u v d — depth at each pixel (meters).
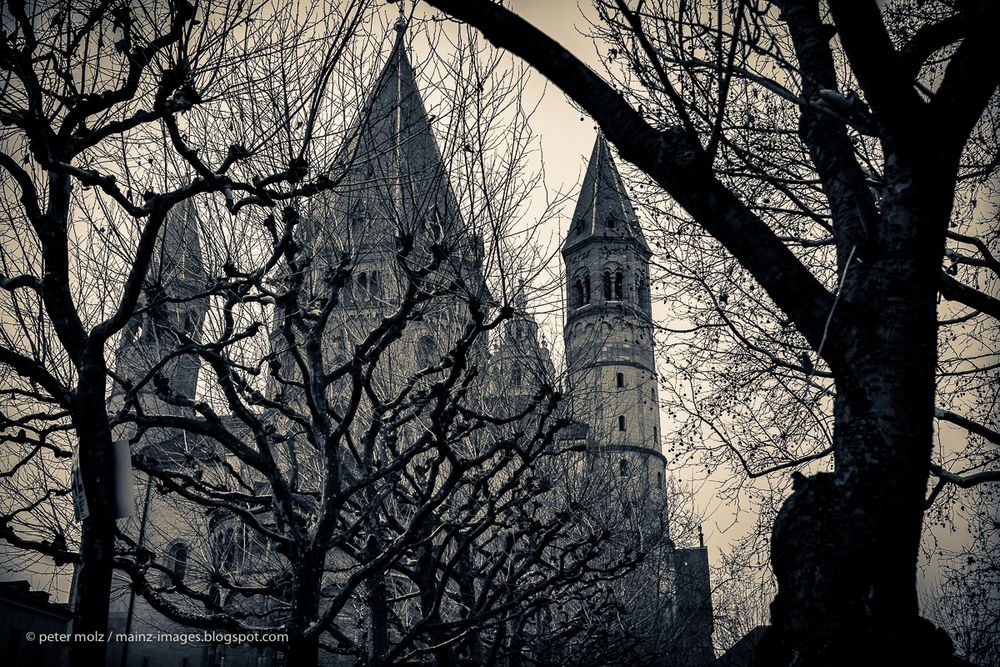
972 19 5.73
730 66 6.04
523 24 5.95
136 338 14.31
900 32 11.70
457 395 13.85
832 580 4.80
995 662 19.11
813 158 6.25
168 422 11.55
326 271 13.82
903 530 4.88
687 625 35.41
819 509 5.02
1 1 8.88
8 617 26.27
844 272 5.61
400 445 19.62
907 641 4.68
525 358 18.84
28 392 11.29
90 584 7.73
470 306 12.47
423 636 14.89
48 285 8.78
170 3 9.27
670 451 15.65
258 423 11.89
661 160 5.80
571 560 22.92
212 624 11.09
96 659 7.54
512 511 17.25
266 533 11.72
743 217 5.67
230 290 12.07
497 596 15.04
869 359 5.18
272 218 12.39
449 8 6.00
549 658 20.03
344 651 16.33
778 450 15.08
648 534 30.88
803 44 6.56
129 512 8.08
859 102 5.57
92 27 9.27
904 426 5.03
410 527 11.97
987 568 16.12
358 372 12.55
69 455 11.56
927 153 5.47
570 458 23.88
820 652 4.68
